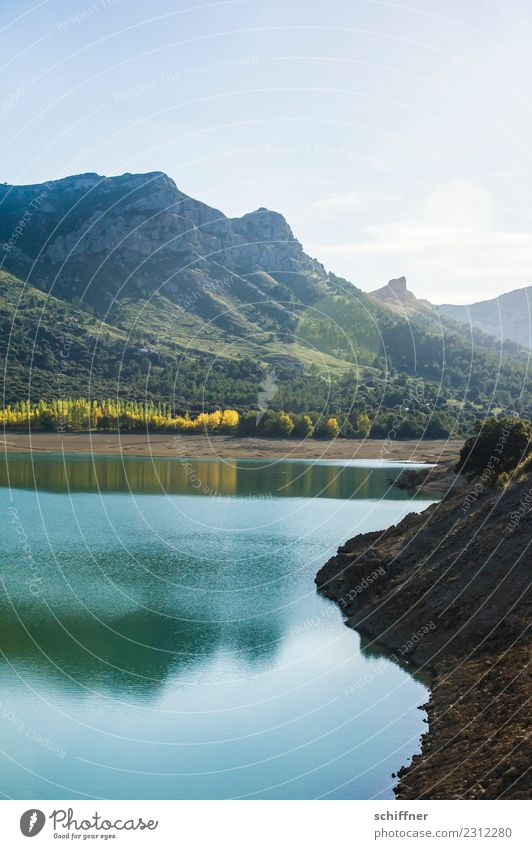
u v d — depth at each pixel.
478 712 33.75
